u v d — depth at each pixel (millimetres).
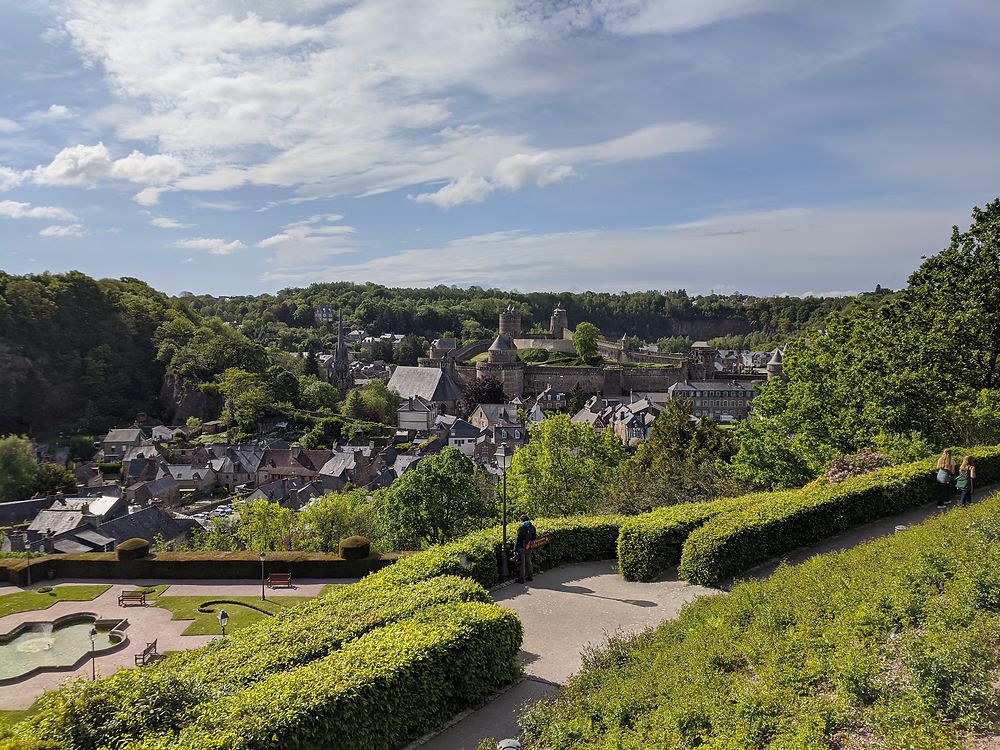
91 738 8570
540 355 164250
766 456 38469
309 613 14391
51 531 60000
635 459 53000
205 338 148250
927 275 35719
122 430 113688
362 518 53562
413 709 10938
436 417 129250
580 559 21328
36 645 27516
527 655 14312
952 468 22047
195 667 11516
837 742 7645
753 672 9820
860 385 33719
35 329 128875
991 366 32875
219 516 64312
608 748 8602
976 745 6969
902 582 11023
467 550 18297
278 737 8953
